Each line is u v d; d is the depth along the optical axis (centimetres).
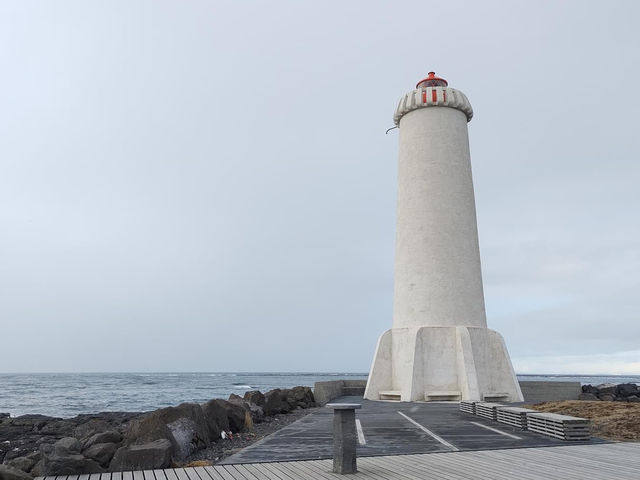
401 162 2331
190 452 1021
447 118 2275
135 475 738
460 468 761
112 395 6328
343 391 2639
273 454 905
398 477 698
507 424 1289
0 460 1354
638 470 742
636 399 2655
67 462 757
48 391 7481
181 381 13338
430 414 1544
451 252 2145
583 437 1024
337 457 742
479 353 2070
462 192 2228
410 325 2122
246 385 10438
